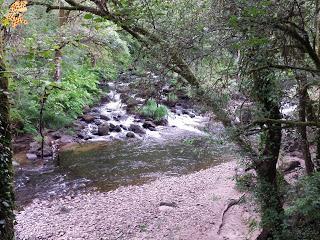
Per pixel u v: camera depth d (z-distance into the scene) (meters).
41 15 8.27
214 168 12.90
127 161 13.69
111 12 4.39
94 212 9.55
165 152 14.70
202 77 5.33
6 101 3.80
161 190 11.05
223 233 8.21
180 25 4.58
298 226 5.89
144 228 8.62
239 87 5.34
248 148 5.95
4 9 2.58
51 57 3.83
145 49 5.01
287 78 5.00
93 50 9.65
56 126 16.36
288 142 7.16
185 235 8.24
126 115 19.06
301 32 3.74
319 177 5.44
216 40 4.01
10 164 4.00
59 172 12.45
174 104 19.80
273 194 6.09
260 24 3.24
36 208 9.79
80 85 18.70
